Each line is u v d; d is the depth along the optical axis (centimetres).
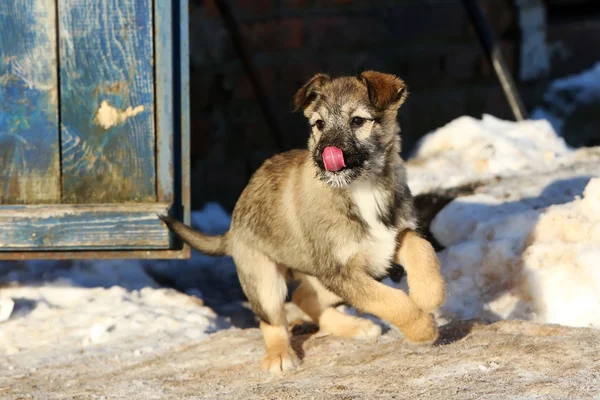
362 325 761
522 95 1719
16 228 854
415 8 1650
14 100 870
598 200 811
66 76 868
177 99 883
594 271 741
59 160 875
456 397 530
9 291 919
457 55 1658
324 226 707
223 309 1007
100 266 1012
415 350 660
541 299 759
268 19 1614
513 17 1730
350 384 597
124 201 877
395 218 713
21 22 863
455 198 991
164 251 877
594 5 1842
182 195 891
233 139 1595
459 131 1164
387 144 724
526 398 510
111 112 871
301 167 750
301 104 747
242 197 802
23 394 662
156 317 871
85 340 812
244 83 1591
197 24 1556
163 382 672
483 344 643
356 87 736
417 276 669
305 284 802
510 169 1083
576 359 574
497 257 814
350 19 1634
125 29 862
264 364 687
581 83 1745
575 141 1661
